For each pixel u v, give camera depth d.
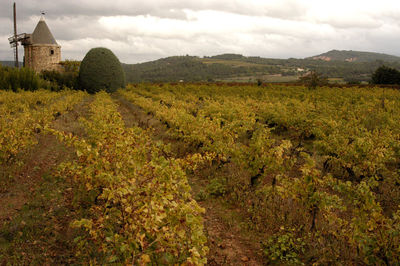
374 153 6.53
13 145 6.98
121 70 40.31
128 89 40.59
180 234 3.04
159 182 3.51
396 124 10.62
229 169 7.43
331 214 4.61
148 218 2.88
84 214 4.96
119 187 3.34
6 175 6.56
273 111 13.57
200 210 3.20
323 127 10.40
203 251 3.00
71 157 8.37
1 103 18.06
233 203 5.95
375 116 13.71
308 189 4.67
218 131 7.92
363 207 4.11
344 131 9.44
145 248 2.92
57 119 14.34
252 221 5.12
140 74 156.25
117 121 8.18
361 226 3.85
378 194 6.12
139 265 2.68
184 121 9.56
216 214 5.55
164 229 2.97
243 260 4.20
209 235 4.79
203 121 8.82
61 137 4.87
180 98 28.36
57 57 45.81
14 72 27.91
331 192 6.38
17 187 6.17
